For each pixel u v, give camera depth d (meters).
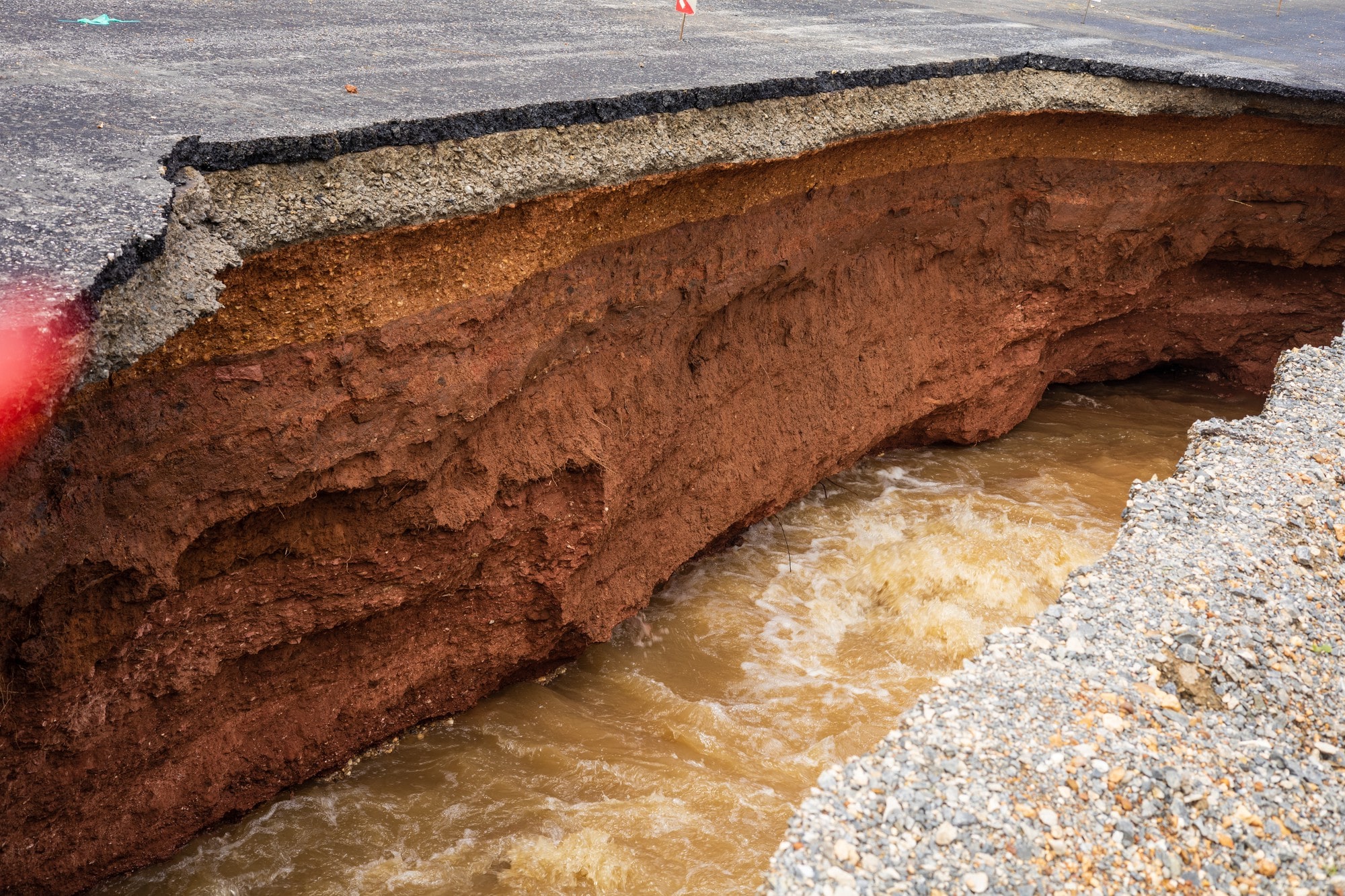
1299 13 14.03
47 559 3.99
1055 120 8.73
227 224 4.29
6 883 4.63
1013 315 9.68
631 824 5.84
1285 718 4.31
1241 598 4.87
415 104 5.32
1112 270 10.09
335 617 5.58
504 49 7.13
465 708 6.61
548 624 6.62
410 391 5.30
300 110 5.05
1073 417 11.20
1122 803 3.84
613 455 6.52
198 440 4.61
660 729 6.67
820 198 7.49
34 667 4.25
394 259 5.00
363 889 5.40
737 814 5.95
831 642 7.66
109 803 4.98
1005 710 4.19
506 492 6.04
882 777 3.87
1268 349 11.43
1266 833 3.79
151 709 5.00
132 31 6.73
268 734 5.62
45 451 3.87
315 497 5.17
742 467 7.68
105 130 4.50
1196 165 9.59
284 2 8.30
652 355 6.76
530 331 5.85
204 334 4.48
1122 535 5.35
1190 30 11.68
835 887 3.47
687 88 6.11
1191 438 6.35
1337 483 5.77
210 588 5.02
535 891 5.43
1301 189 10.03
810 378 8.11
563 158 5.50
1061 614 4.74
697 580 8.16
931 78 7.71
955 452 10.36
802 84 6.75
